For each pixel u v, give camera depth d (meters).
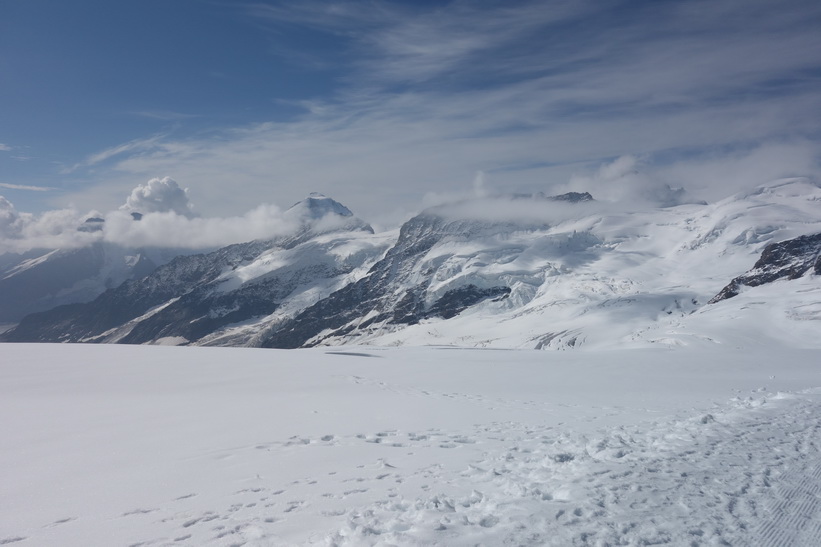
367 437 17.55
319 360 50.81
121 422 19.94
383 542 8.52
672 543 8.56
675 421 19.94
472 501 10.69
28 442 16.62
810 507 10.20
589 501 10.33
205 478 12.73
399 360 53.72
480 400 27.45
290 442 16.70
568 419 21.22
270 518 10.02
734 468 12.66
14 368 39.56
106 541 9.10
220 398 26.78
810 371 48.75
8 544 9.05
